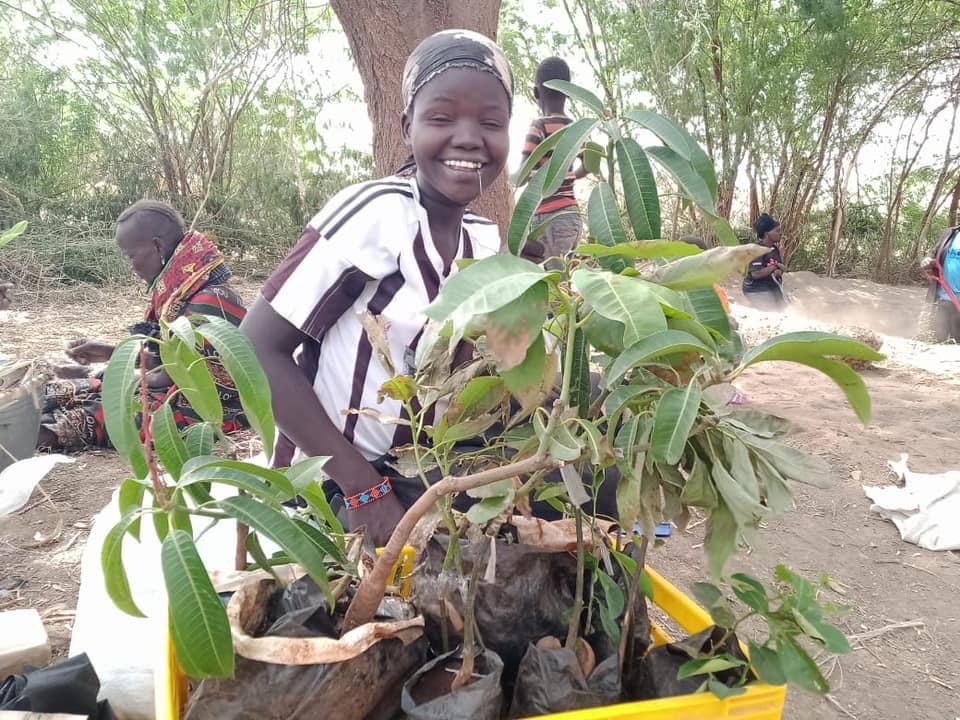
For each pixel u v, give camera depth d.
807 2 8.73
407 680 0.98
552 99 4.64
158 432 1.04
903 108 10.45
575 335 0.97
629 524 0.91
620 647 1.03
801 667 0.94
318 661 0.89
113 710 1.45
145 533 1.75
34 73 8.51
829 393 4.59
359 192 1.64
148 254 2.99
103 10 8.37
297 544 0.94
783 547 2.75
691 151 1.06
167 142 8.96
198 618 0.83
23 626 1.59
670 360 0.91
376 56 3.34
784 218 10.80
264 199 9.01
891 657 2.17
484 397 1.03
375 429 1.67
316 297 1.56
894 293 9.90
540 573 1.10
